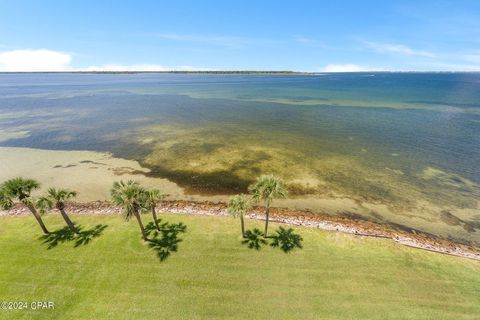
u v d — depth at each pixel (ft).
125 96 538.06
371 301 76.95
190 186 152.05
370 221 119.55
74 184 153.69
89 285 82.23
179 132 261.44
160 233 104.94
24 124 296.92
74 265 89.51
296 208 128.98
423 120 298.35
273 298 78.02
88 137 246.27
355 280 83.92
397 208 130.11
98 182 156.46
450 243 105.19
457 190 146.51
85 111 373.61
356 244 99.81
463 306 75.41
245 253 94.79
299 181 156.25
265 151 204.95
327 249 96.94
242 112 361.92
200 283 82.84
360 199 137.90
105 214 119.55
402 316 72.64
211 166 177.88
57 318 72.84
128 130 270.67
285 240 101.50
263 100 469.57
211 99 488.02
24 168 175.94
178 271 87.04
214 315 73.26
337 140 231.91
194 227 108.88
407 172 168.25
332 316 72.74
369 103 417.28
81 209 125.08
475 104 392.06
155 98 506.07
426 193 143.43
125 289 80.89
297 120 309.83
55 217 116.78
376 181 156.87
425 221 120.26
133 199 92.38
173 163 183.62
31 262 90.79
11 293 79.66
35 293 79.77
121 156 197.57
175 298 78.07
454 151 202.59
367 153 200.34
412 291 80.02
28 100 481.87
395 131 257.14
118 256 93.20
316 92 586.04
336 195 141.38
